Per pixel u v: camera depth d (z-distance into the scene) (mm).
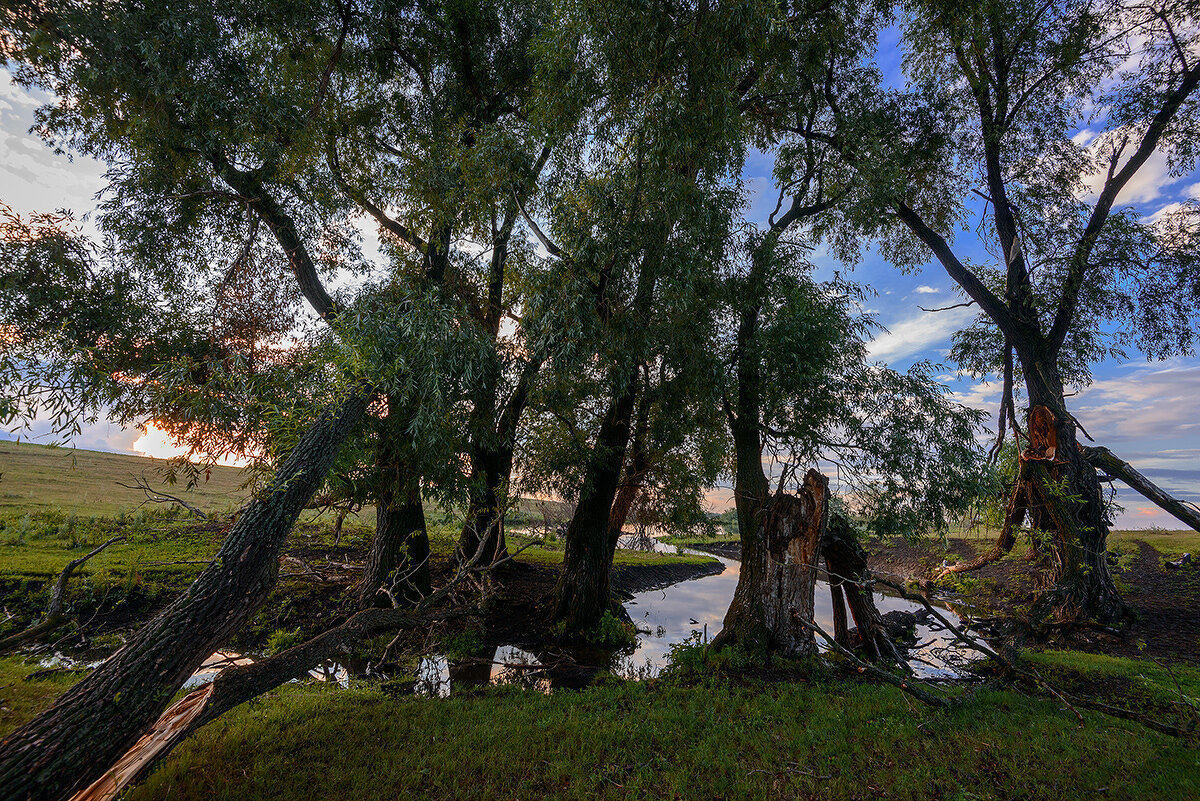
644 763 5082
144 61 8945
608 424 12055
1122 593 13914
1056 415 12852
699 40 9148
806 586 8750
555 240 10078
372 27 11891
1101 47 12812
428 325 9242
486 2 13055
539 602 13438
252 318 11406
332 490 9906
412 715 6176
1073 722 5961
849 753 5242
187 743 5074
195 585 5188
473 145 12766
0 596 9555
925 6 13633
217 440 7926
